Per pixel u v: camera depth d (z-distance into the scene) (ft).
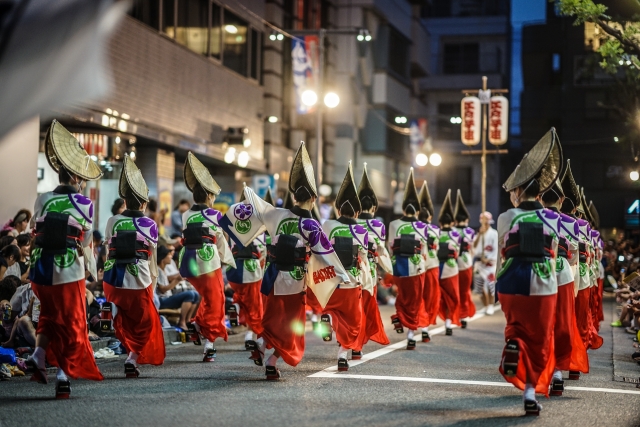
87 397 25.48
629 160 139.03
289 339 28.76
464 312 51.24
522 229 24.71
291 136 98.37
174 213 71.20
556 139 25.54
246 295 38.83
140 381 28.84
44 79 13.88
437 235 45.29
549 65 154.30
